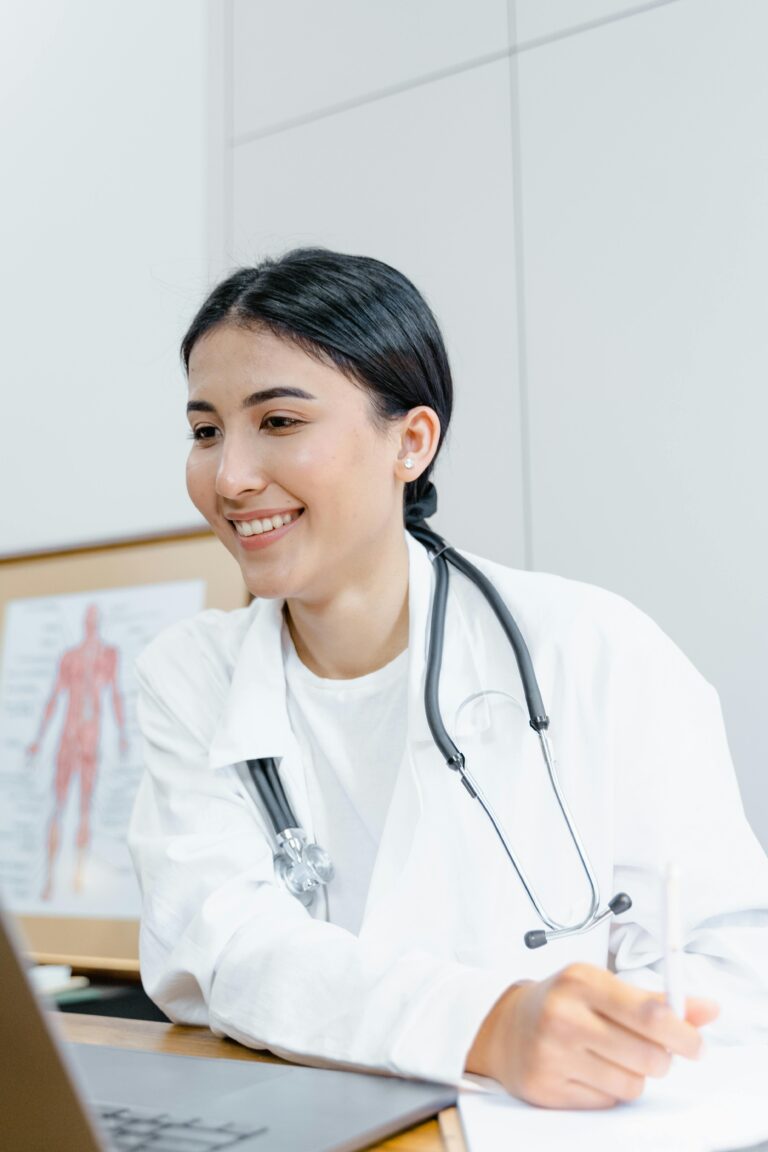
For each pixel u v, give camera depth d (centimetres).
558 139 155
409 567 99
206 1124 55
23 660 191
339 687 99
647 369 146
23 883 182
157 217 189
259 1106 59
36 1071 46
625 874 88
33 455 196
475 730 92
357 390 89
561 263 153
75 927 175
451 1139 56
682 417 143
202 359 89
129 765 177
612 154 151
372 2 174
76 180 198
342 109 174
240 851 89
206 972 81
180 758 99
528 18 160
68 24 204
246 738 95
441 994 67
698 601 139
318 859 91
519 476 152
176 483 181
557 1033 60
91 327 193
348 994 71
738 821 88
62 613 189
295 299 87
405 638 99
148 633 179
